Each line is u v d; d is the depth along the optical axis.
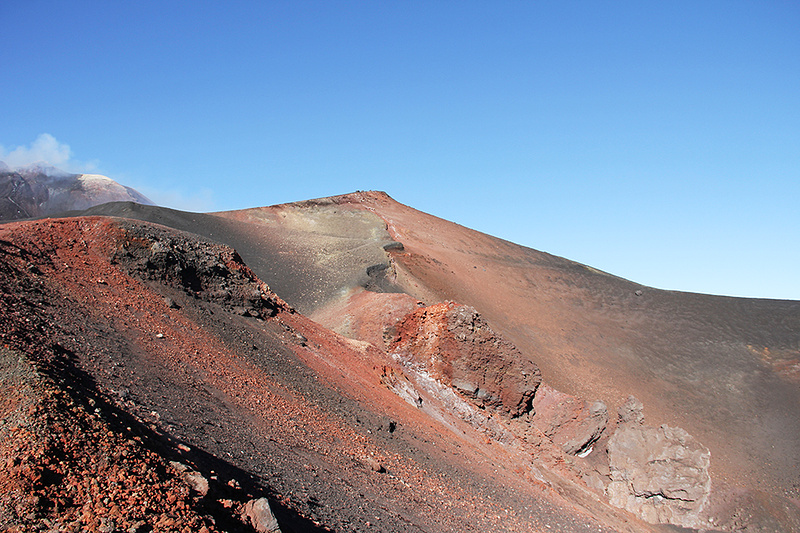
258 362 19.36
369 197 122.81
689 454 32.53
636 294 96.19
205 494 7.84
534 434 32.97
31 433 7.37
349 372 25.55
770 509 37.00
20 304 12.70
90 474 7.10
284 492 10.71
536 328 74.75
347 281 57.84
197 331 18.38
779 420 60.47
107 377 11.48
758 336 79.31
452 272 82.50
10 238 16.41
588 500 28.88
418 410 27.22
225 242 65.62
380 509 12.59
